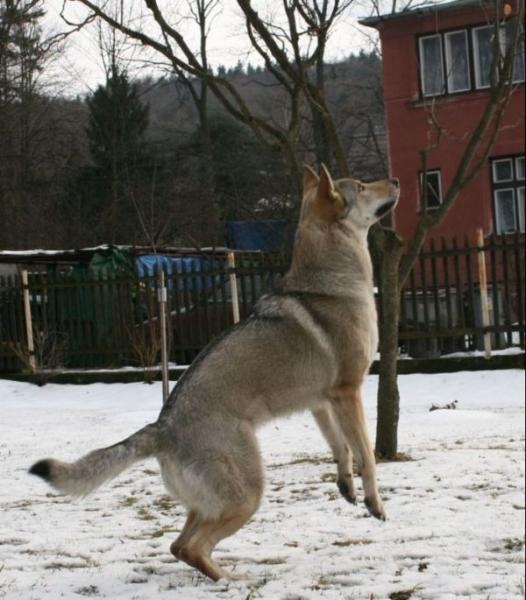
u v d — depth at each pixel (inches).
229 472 221.9
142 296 781.9
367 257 258.1
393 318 392.5
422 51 1068.5
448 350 677.3
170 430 224.7
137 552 252.4
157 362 765.9
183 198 1480.1
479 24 1034.7
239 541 260.5
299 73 390.6
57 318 808.9
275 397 235.3
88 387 753.0
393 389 388.8
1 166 1471.5
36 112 1535.4
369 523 274.8
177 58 392.2
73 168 1599.4
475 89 1039.0
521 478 326.6
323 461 388.5
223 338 235.0
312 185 269.1
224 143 1579.7
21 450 460.8
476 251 661.3
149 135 1763.0
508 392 596.7
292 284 247.6
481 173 1042.7
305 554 243.4
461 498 301.7
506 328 649.0
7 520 301.9
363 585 209.3
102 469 213.8
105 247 827.4
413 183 1072.8
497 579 206.7
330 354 242.4
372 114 1624.0
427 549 239.9
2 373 820.0
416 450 402.6
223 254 865.5
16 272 920.9
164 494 341.4
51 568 238.2
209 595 206.1
